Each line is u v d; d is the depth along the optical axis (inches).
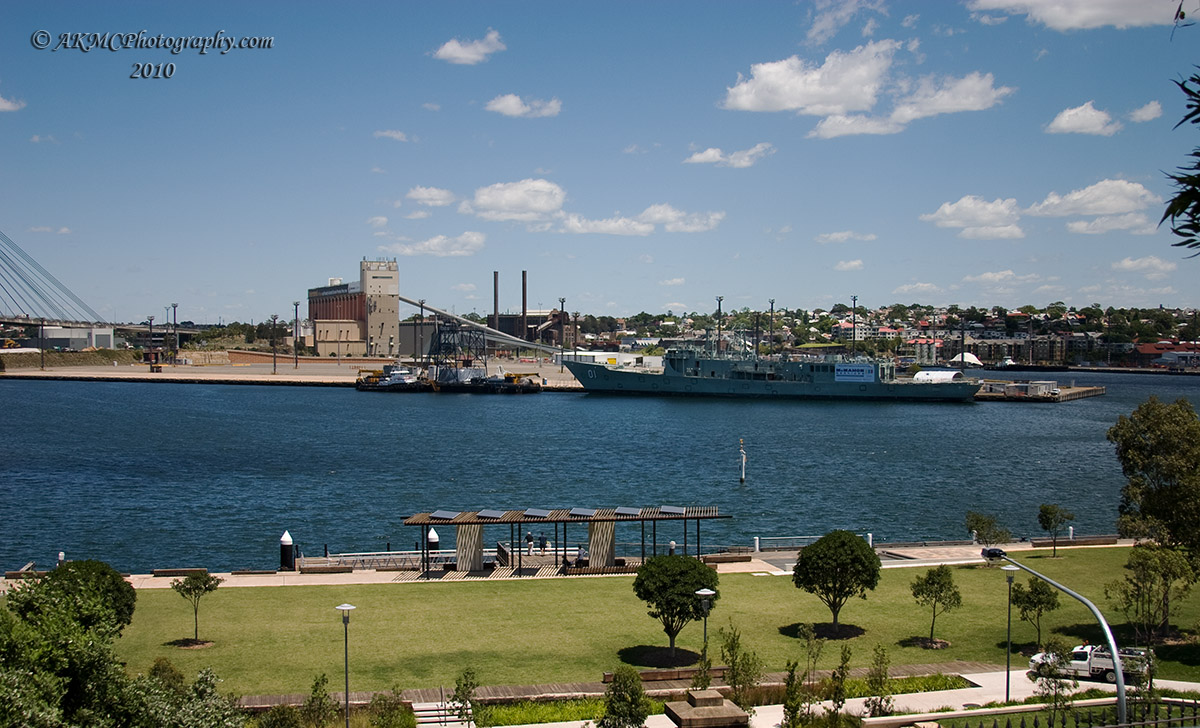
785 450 5989.2
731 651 1630.2
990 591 2361.0
